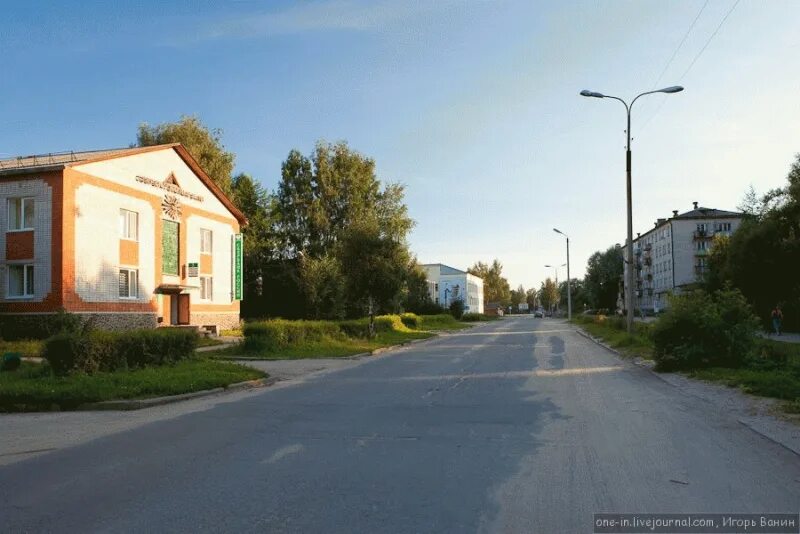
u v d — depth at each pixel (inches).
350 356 869.8
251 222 2121.1
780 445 287.7
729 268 1614.2
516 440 302.2
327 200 2165.4
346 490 221.6
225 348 933.2
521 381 545.3
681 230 3715.6
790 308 1513.3
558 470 246.8
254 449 290.4
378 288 1231.5
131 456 280.8
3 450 301.7
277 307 2000.5
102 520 192.9
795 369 527.5
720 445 289.6
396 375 617.6
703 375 535.8
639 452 276.4
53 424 377.7
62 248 984.9
